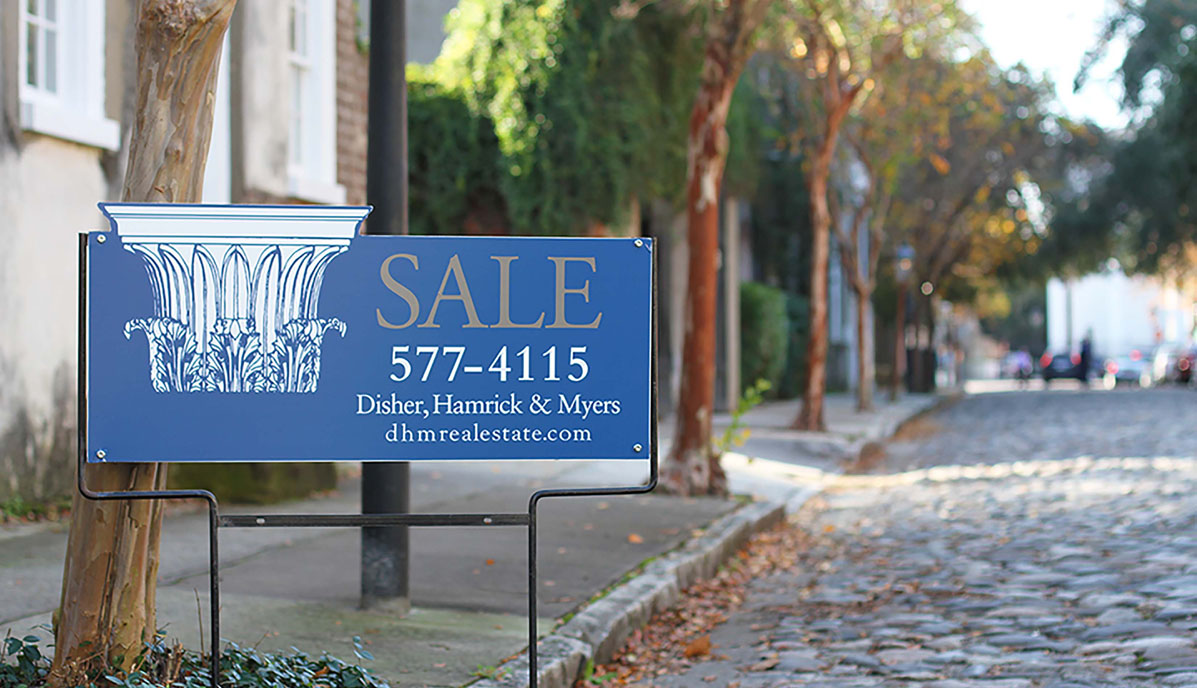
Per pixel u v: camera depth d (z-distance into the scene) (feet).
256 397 21.90
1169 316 444.55
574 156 99.71
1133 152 188.55
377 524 21.97
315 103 67.31
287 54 63.67
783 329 165.99
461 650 32.12
